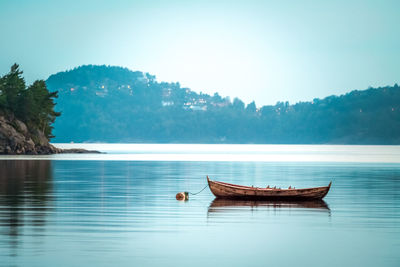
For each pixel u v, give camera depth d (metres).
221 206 91.69
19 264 49.88
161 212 83.44
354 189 123.75
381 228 70.00
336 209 88.69
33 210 83.50
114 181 141.50
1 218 75.25
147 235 63.69
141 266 49.81
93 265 49.88
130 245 58.09
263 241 61.19
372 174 180.38
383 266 50.91
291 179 155.50
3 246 56.81
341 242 61.06
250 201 100.12
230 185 103.44
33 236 62.16
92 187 122.75
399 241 61.72
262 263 51.56
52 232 64.69
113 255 53.59
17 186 123.56
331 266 50.78
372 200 101.62
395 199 103.06
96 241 59.78
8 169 189.00
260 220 76.25
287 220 76.31
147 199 100.75
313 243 60.38
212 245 58.75
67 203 92.69
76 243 58.62
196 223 72.94
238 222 74.25
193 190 119.50
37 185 126.50
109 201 96.38
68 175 162.00
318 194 101.38
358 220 76.69
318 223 73.88
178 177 159.62
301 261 52.44
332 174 179.75
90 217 77.06
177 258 52.91
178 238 62.22
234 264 51.09
